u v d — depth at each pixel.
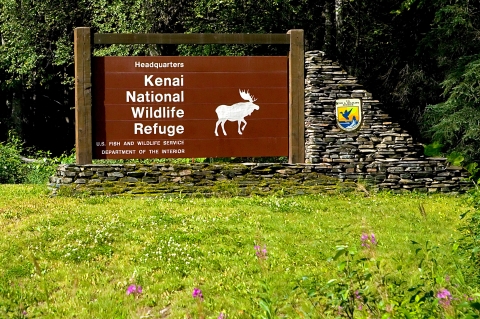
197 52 22.92
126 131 12.66
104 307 6.52
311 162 12.96
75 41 12.44
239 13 22.75
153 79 12.71
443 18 19.50
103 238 8.86
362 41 25.42
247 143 12.93
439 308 4.59
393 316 4.55
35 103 32.94
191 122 12.81
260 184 12.52
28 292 6.93
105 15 22.56
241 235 9.22
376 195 12.65
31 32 24.91
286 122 13.01
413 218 10.59
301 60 12.95
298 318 5.53
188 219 10.03
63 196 12.09
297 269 7.68
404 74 24.05
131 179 12.36
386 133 13.22
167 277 7.46
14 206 11.09
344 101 13.15
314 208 11.21
